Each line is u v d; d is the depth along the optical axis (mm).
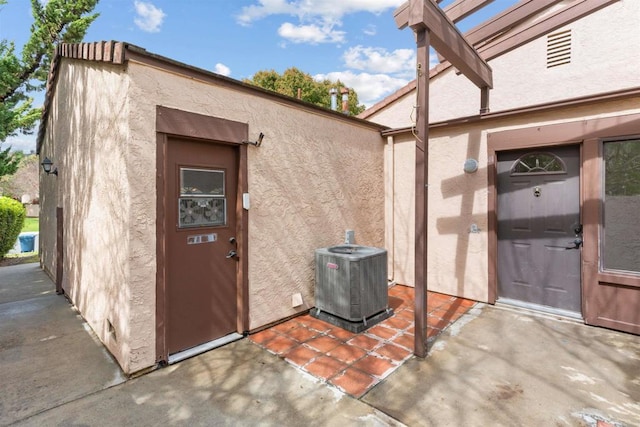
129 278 2574
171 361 2859
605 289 3588
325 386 2523
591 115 3668
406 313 4113
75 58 3791
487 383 2557
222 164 3309
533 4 3824
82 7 10539
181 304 3012
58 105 5406
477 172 4543
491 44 4457
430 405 2287
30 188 19031
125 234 2598
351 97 20812
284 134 3828
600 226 3609
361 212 5098
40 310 4328
